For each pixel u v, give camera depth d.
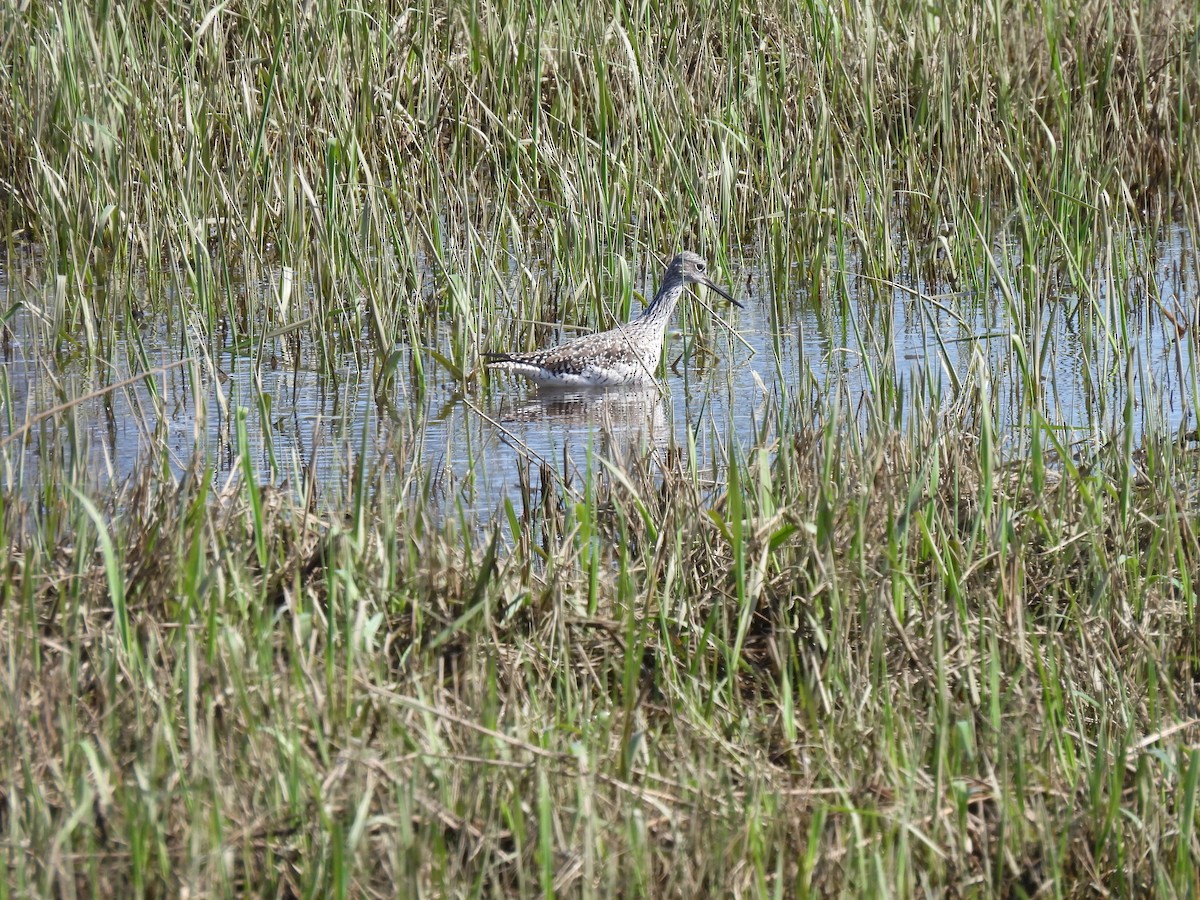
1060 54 24.97
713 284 17.84
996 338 17.42
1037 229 21.39
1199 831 8.20
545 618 9.79
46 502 11.11
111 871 7.09
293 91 21.80
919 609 10.05
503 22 23.73
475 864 7.41
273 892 7.09
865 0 24.64
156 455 13.01
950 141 22.92
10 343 17.33
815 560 10.08
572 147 22.23
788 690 8.85
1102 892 7.95
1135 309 18.22
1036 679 9.48
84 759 7.63
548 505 11.82
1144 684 9.59
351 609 9.01
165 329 18.12
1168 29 24.98
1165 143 23.66
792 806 7.91
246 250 19.05
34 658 8.45
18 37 22.19
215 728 8.00
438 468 13.64
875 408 13.06
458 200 21.59
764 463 10.62
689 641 9.71
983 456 10.59
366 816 7.18
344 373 16.81
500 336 17.89
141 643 8.90
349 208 20.48
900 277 20.58
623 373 16.78
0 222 21.66
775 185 21.59
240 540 10.13
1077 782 8.48
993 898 7.69
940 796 8.06
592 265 19.25
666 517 10.81
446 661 9.45
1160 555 11.02
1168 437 11.98
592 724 8.55
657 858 7.52
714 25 24.56
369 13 23.81
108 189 20.39
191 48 22.53
